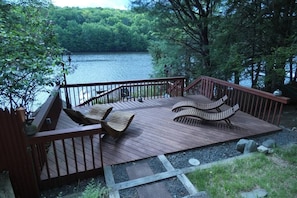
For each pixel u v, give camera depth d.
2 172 2.43
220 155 3.56
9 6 4.35
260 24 6.45
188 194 2.56
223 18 7.38
